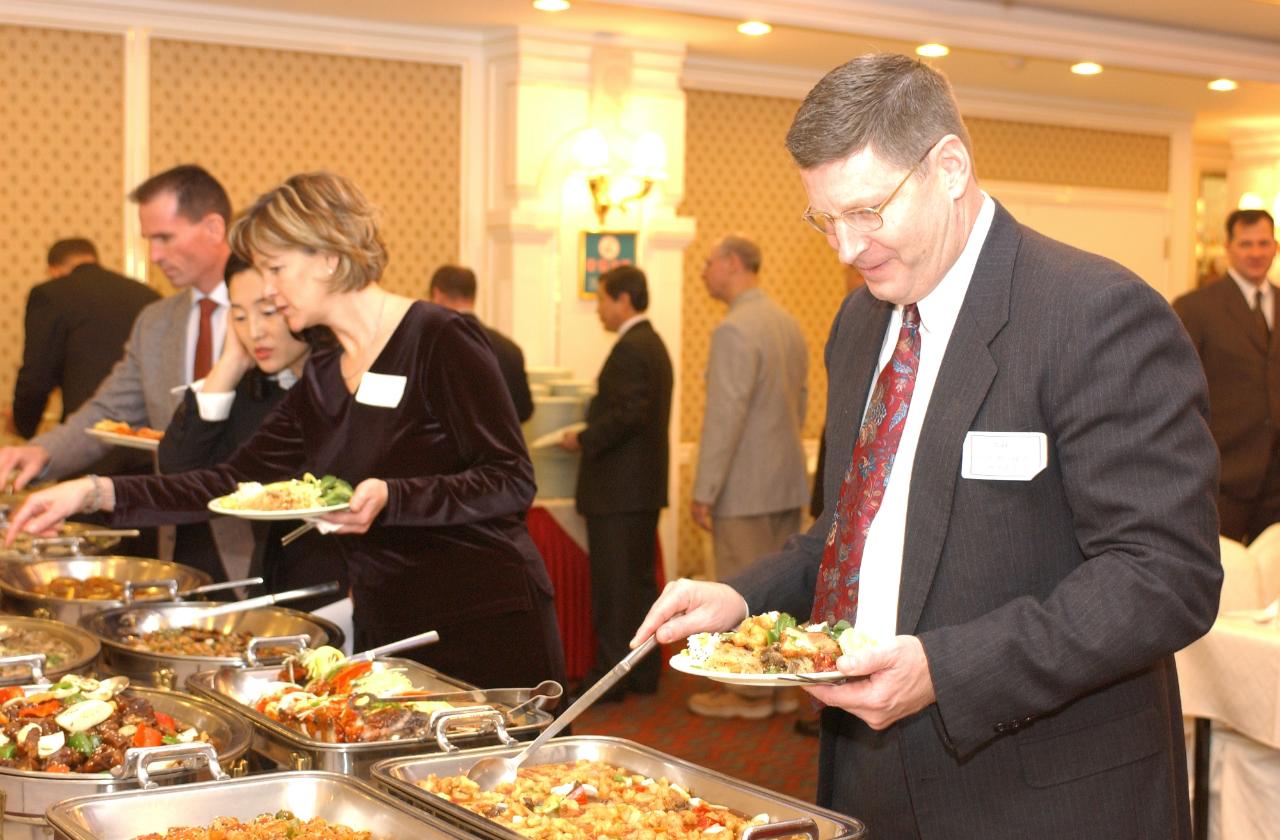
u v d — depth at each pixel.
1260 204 8.66
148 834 1.48
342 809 1.53
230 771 1.63
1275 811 2.82
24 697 1.85
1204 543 1.38
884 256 1.45
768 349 4.87
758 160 6.81
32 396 4.83
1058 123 7.56
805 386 5.12
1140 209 7.97
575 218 6.00
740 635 1.46
